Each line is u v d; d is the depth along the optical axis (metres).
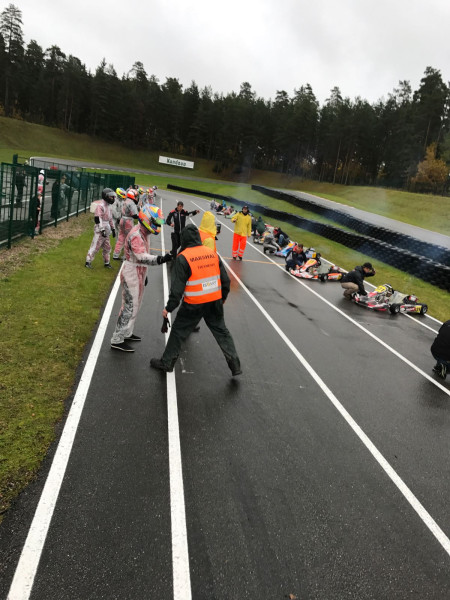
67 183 15.61
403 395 5.61
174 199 38.69
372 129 77.94
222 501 3.23
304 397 5.12
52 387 4.41
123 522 2.90
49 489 3.08
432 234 27.14
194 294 4.82
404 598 2.65
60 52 96.69
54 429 3.77
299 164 91.44
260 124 95.81
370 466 3.95
